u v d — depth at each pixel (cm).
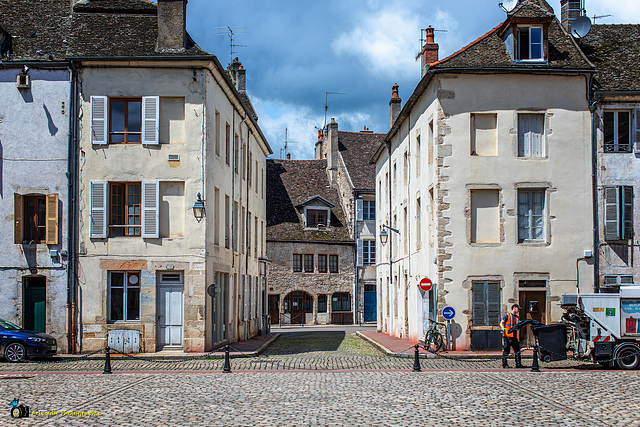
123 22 2434
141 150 2217
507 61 2302
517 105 2283
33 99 2253
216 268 2381
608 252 2283
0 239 2227
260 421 1070
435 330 2255
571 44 2388
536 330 1823
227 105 2639
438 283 2241
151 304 2191
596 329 1775
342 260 4959
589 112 2302
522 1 2408
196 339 2181
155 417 1106
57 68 2252
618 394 1341
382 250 3722
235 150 2888
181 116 2242
